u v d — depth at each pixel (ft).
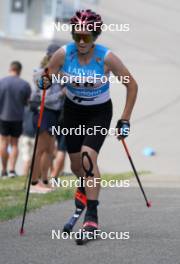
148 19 198.90
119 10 202.59
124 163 116.06
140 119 141.08
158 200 63.16
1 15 199.93
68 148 47.11
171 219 53.31
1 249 42.73
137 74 165.89
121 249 42.86
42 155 70.33
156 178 81.35
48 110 68.90
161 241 45.21
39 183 70.79
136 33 191.31
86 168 45.06
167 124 138.62
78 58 44.68
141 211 57.00
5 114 91.15
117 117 136.87
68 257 40.68
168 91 156.87
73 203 62.23
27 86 91.81
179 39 188.65
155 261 39.86
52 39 186.80
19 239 45.68
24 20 199.82
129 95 45.96
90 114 46.01
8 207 58.39
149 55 177.68
